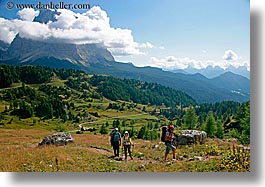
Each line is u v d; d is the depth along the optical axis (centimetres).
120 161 2112
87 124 10094
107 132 7556
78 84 12794
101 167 1939
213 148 2228
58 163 1977
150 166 1908
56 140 2806
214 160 1923
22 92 11025
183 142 2450
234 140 2664
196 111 6912
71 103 11412
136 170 1894
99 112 11050
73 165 1952
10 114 9850
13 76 11631
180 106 9969
